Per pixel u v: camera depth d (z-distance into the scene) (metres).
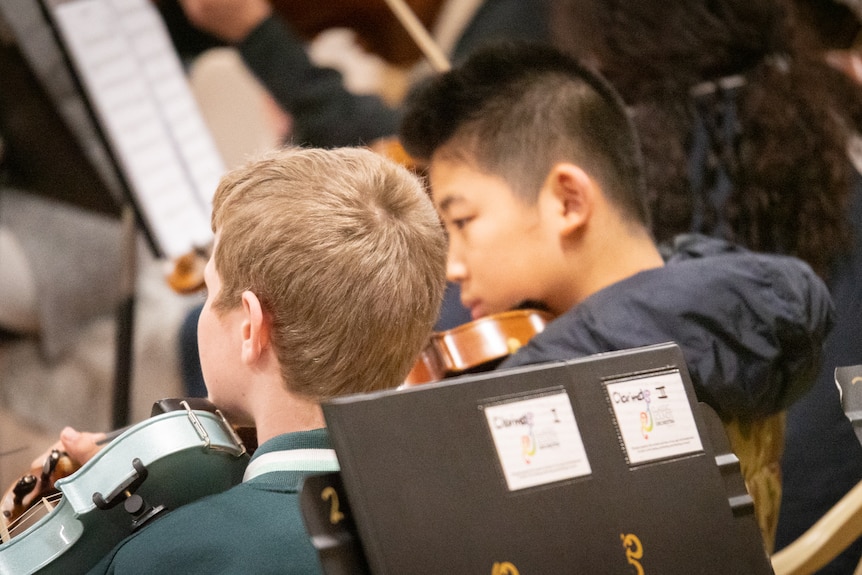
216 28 10.47
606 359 3.80
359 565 3.20
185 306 11.33
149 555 3.75
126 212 9.32
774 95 7.63
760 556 3.86
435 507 3.27
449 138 6.40
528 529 3.40
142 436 4.16
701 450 3.86
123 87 8.34
